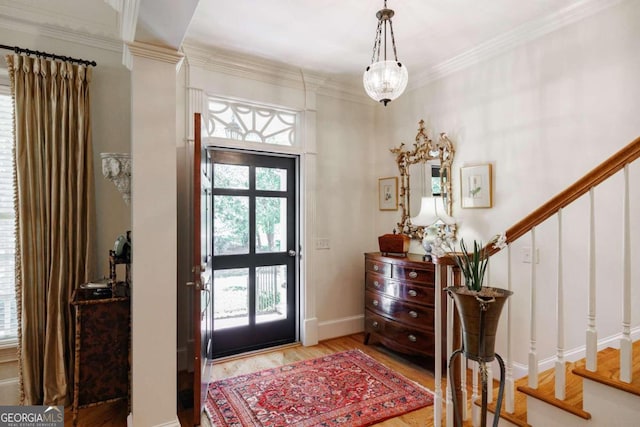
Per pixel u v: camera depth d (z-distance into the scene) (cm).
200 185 215
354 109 400
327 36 281
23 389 227
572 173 238
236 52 310
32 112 233
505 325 274
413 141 364
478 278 157
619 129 217
